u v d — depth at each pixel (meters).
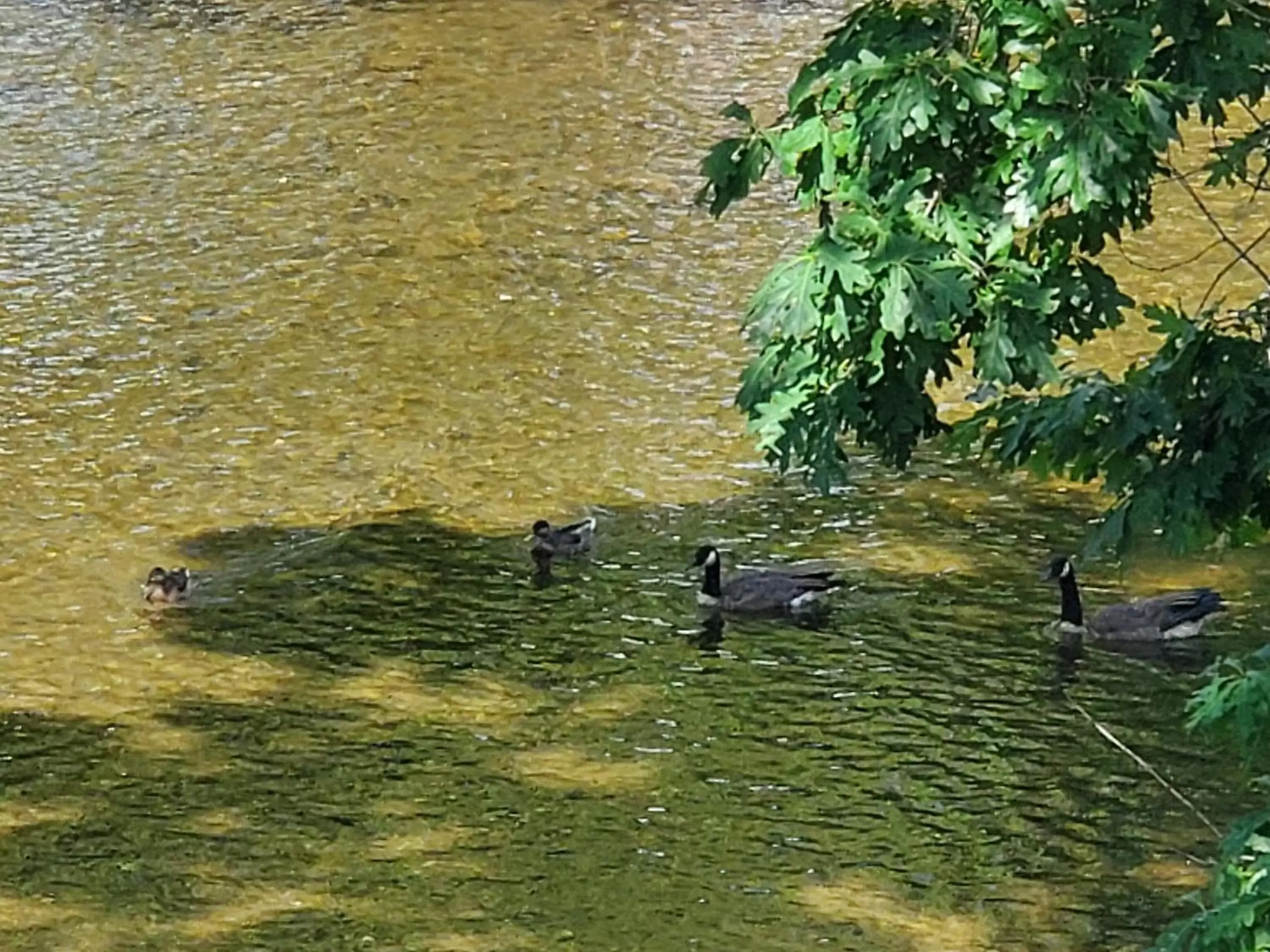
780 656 18.91
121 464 22.64
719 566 19.78
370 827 16.47
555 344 25.66
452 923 15.29
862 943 15.01
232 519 21.50
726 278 27.56
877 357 11.29
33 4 40.94
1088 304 12.40
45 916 15.40
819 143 11.77
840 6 40.75
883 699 18.22
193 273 27.80
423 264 28.14
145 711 18.09
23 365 24.98
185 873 15.92
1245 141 13.27
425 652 19.02
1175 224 29.05
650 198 30.44
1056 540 20.92
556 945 15.02
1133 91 11.14
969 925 15.20
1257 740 11.09
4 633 19.28
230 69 36.75
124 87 35.69
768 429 12.38
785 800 16.77
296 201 30.44
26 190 30.70
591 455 22.89
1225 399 11.98
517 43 38.38
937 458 22.55
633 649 19.08
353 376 24.81
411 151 32.56
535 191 30.83
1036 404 12.55
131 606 19.77
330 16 40.31
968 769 17.16
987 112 11.54
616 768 17.23
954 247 11.48
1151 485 12.09
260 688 18.44
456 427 23.55
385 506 21.78
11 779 17.09
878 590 20.03
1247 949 8.91
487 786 16.98
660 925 15.23
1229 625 19.25
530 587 20.16
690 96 35.25
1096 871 15.84
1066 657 18.78
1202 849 16.05
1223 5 11.88
